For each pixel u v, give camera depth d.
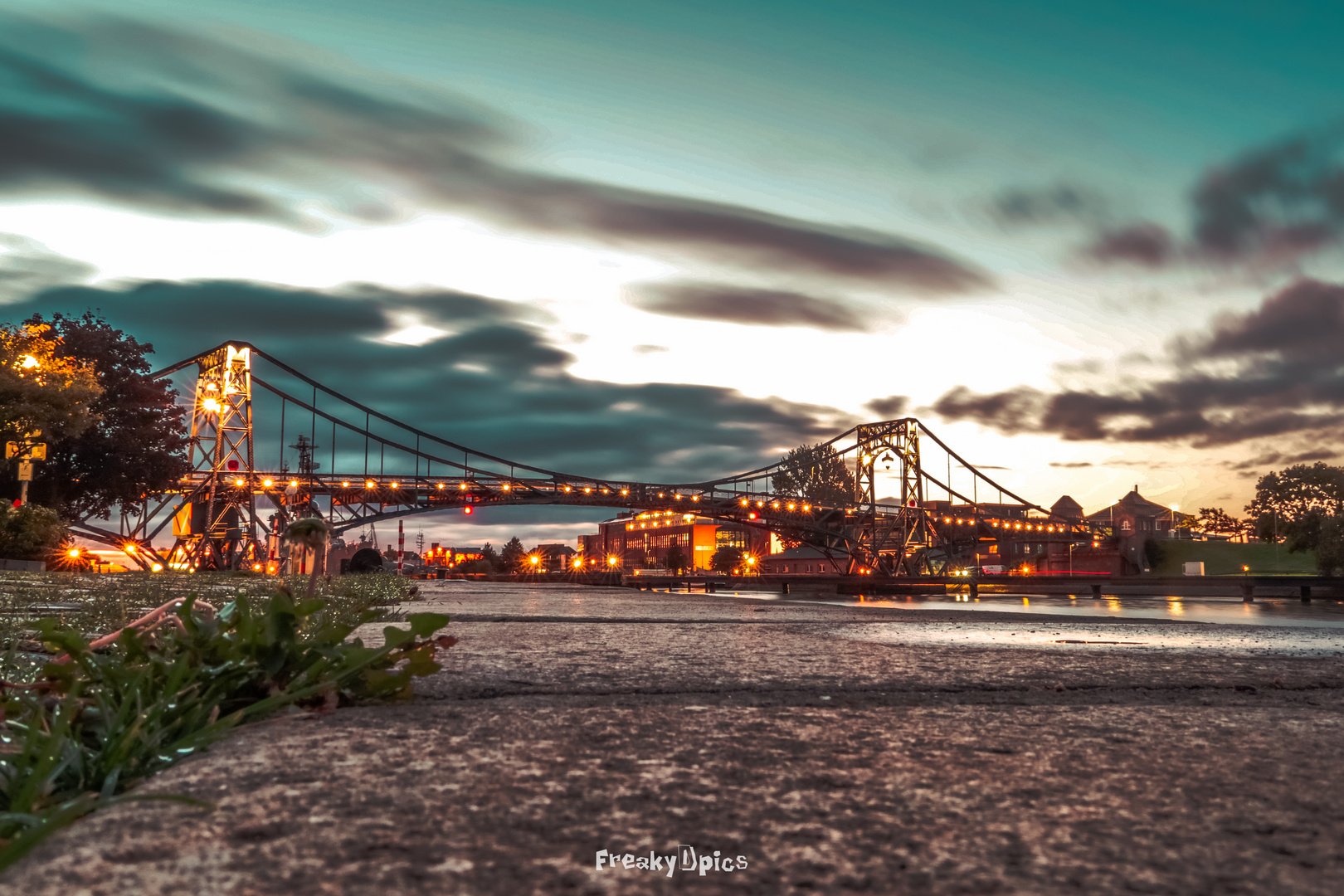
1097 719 2.73
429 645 2.84
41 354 32.50
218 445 90.75
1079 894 1.21
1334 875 1.30
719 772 1.94
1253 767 2.04
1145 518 175.62
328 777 1.81
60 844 1.33
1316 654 6.05
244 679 2.60
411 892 1.17
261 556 82.31
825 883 1.24
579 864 1.30
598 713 2.72
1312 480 71.50
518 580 73.00
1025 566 145.25
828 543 120.94
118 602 7.07
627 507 110.56
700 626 8.46
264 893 1.15
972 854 1.38
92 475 45.59
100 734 2.01
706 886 1.22
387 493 98.31
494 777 1.84
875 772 1.95
